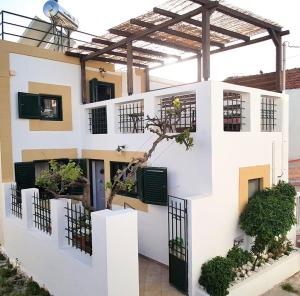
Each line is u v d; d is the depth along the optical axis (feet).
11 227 24.77
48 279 19.47
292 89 43.45
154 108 23.07
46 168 30.86
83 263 15.71
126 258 14.28
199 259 18.45
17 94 28.12
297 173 36.94
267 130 25.90
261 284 20.02
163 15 22.48
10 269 23.67
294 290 20.61
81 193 29.66
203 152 19.66
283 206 21.47
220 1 20.26
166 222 22.18
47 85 30.55
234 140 20.83
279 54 26.02
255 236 21.57
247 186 22.18
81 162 32.04
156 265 22.44
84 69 33.04
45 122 30.30
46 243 19.40
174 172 21.68
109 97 36.52
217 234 19.76
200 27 24.84
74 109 32.78
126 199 26.17
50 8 32.58
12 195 25.96
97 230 14.19
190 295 18.04
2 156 27.12
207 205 18.90
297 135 43.06
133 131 26.84
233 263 19.39
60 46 35.40
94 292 14.80
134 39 26.55
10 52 27.73
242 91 21.44
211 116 19.08
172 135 20.66
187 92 20.99
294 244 25.75
